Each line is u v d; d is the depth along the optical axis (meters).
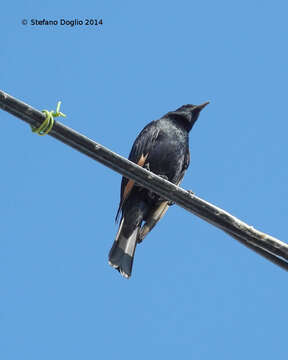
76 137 7.60
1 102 7.18
